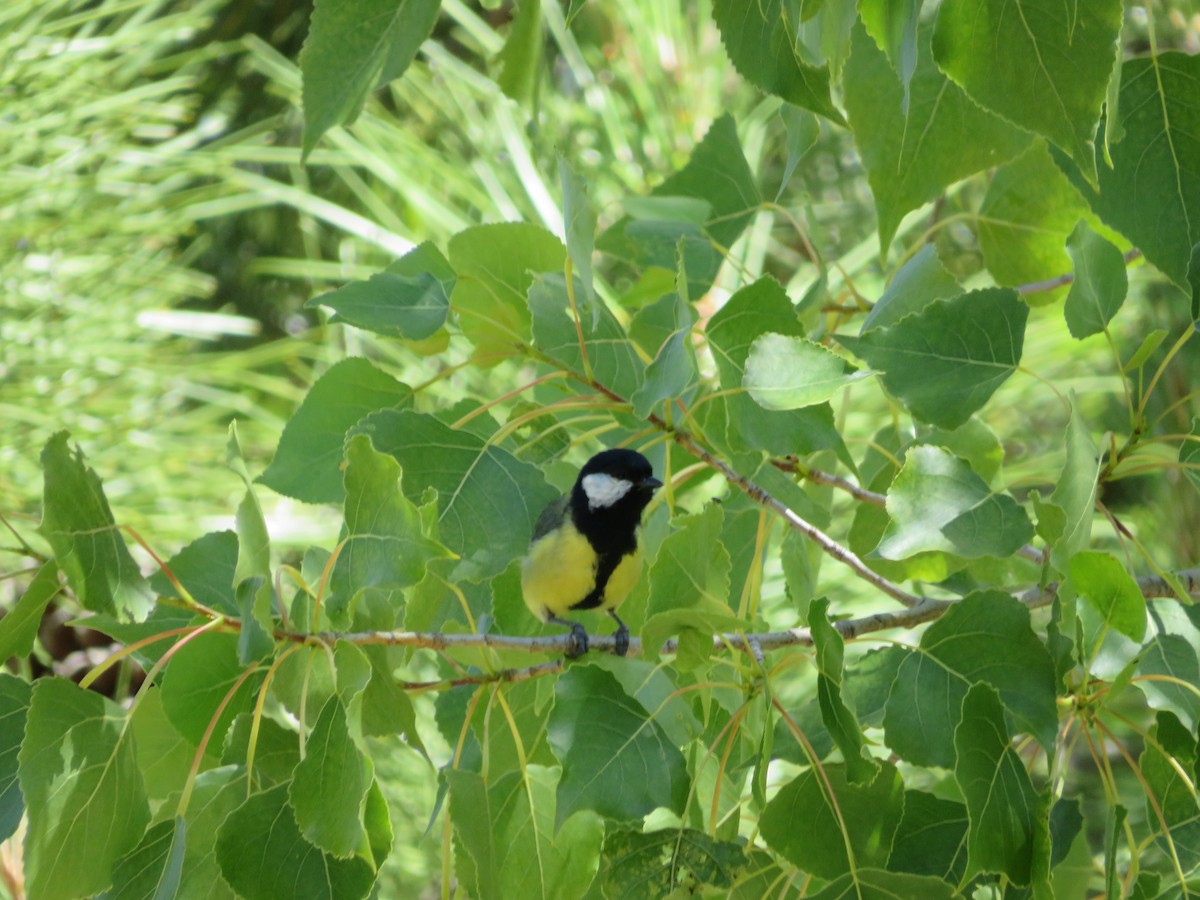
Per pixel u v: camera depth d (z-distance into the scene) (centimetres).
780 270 883
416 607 428
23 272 649
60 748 355
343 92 336
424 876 630
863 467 583
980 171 471
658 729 378
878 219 483
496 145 789
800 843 371
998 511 378
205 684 400
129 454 656
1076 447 353
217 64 1095
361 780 337
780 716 482
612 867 377
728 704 425
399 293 453
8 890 476
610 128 761
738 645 441
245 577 341
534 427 531
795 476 536
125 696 756
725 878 375
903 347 429
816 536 479
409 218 801
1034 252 571
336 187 1052
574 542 549
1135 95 367
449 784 365
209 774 394
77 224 669
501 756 453
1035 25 262
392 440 455
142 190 711
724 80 778
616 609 576
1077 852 461
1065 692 396
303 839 359
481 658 443
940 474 384
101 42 678
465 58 1038
